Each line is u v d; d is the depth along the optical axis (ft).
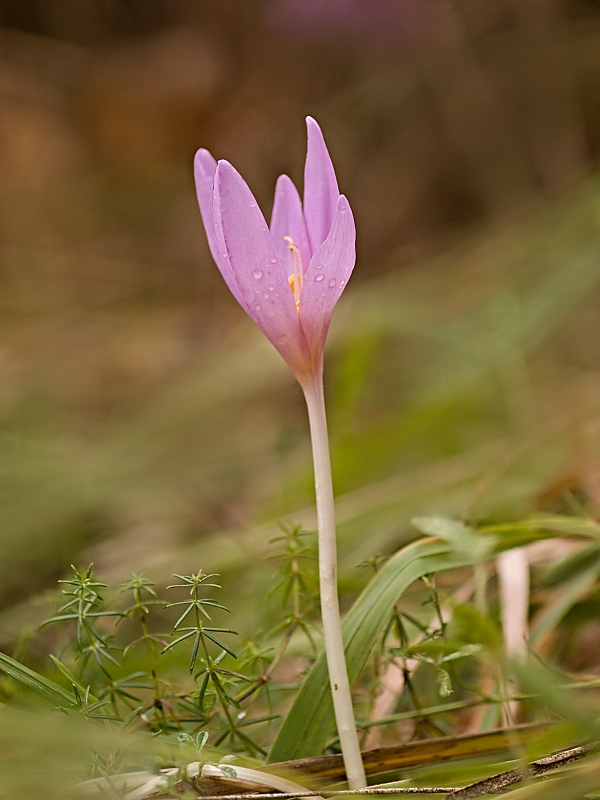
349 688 2.02
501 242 5.23
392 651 2.13
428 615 2.34
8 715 1.98
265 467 3.96
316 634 2.28
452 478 3.08
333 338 4.52
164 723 2.07
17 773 1.95
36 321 5.35
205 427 4.40
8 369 4.72
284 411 4.61
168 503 3.35
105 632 2.28
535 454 3.17
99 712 2.05
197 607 2.02
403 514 2.94
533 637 2.25
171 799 1.98
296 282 2.04
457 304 4.93
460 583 2.43
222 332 5.42
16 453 3.41
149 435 4.11
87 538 3.21
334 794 1.98
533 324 4.05
